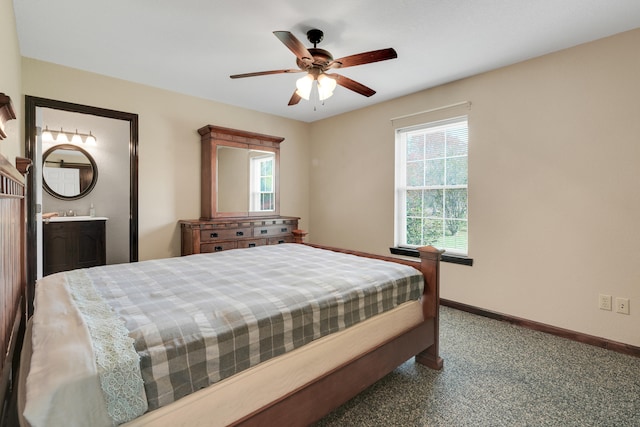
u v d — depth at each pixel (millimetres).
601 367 2037
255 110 4184
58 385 799
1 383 974
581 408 1634
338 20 2090
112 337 1004
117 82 3100
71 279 1693
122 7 1958
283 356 1310
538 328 2623
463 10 1979
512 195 2770
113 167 4609
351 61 2018
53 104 2760
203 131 3629
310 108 4105
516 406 1650
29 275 2650
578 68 2414
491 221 2904
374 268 2018
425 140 3480
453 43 2391
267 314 1272
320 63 2055
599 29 2191
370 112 3965
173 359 1006
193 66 2826
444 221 3324
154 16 2057
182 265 2105
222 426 1114
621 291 2254
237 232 3631
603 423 1523
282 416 1271
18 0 1882
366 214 4047
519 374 1956
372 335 1696
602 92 2311
